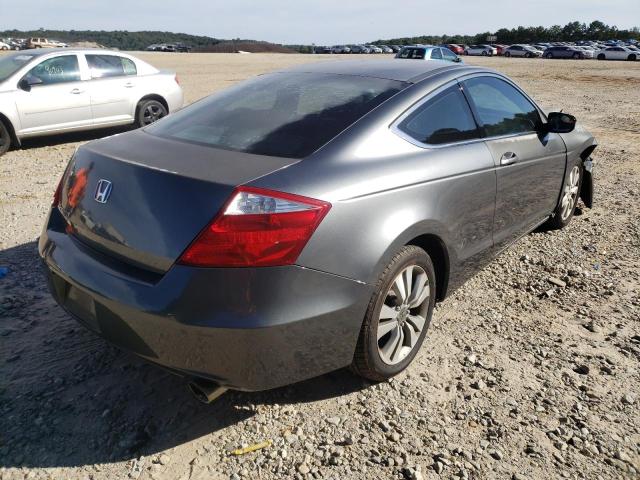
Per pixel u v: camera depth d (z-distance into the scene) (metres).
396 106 2.98
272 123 2.88
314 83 3.31
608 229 5.29
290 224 2.26
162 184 2.36
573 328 3.55
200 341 2.24
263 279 2.22
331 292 2.40
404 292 2.84
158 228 2.31
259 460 2.44
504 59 51.66
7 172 7.20
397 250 2.66
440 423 2.68
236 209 2.21
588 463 2.46
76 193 2.73
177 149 2.67
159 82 10.10
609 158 8.27
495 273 4.32
